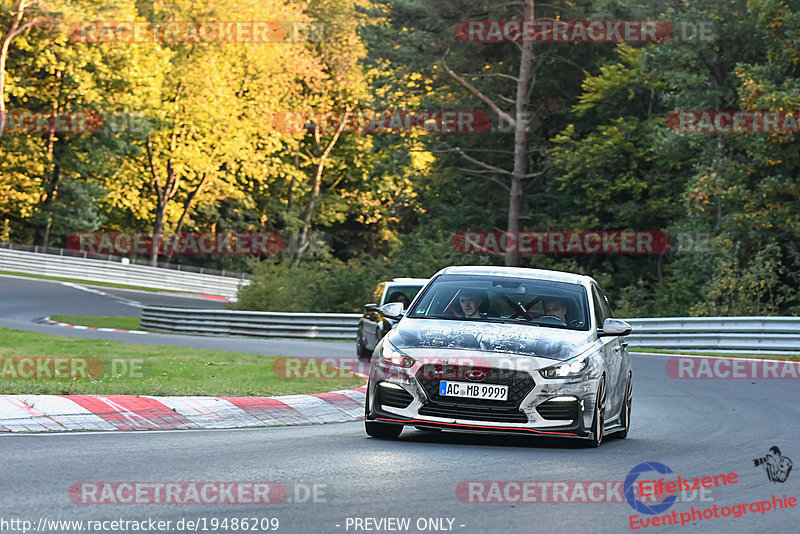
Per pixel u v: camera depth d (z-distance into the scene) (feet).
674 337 332.60
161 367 211.61
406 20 558.56
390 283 283.79
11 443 111.45
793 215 408.87
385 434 126.52
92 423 131.13
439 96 591.37
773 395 203.21
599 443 124.98
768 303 410.52
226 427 140.46
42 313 561.02
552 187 579.48
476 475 97.50
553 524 76.79
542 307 132.05
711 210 450.71
